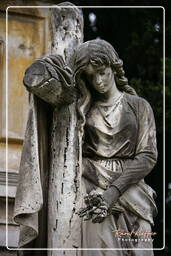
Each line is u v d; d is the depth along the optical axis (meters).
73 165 5.91
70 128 5.94
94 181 5.92
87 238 5.85
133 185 5.95
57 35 6.12
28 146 5.80
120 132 5.97
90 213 5.73
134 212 5.93
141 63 12.68
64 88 5.86
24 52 8.50
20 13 8.56
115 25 12.84
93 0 12.80
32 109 5.85
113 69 6.05
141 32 12.77
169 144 12.20
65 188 5.89
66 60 6.05
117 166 5.94
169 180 12.27
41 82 5.78
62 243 5.84
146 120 6.04
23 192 5.75
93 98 6.06
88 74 5.99
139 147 6.00
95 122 5.99
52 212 5.89
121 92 6.11
